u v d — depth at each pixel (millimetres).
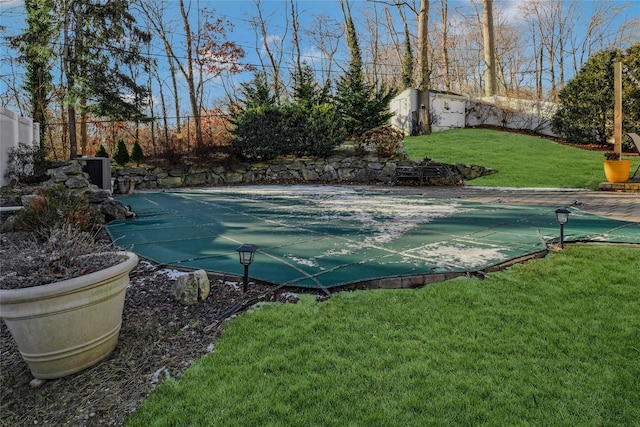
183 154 13641
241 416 1533
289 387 1694
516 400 1562
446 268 3068
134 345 2115
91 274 1871
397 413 1515
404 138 15672
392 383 1696
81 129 15477
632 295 2471
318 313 2393
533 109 17219
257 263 3359
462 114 18391
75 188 7355
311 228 4996
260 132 13641
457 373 1748
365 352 1945
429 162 12016
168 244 4188
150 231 4930
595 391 1598
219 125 17844
